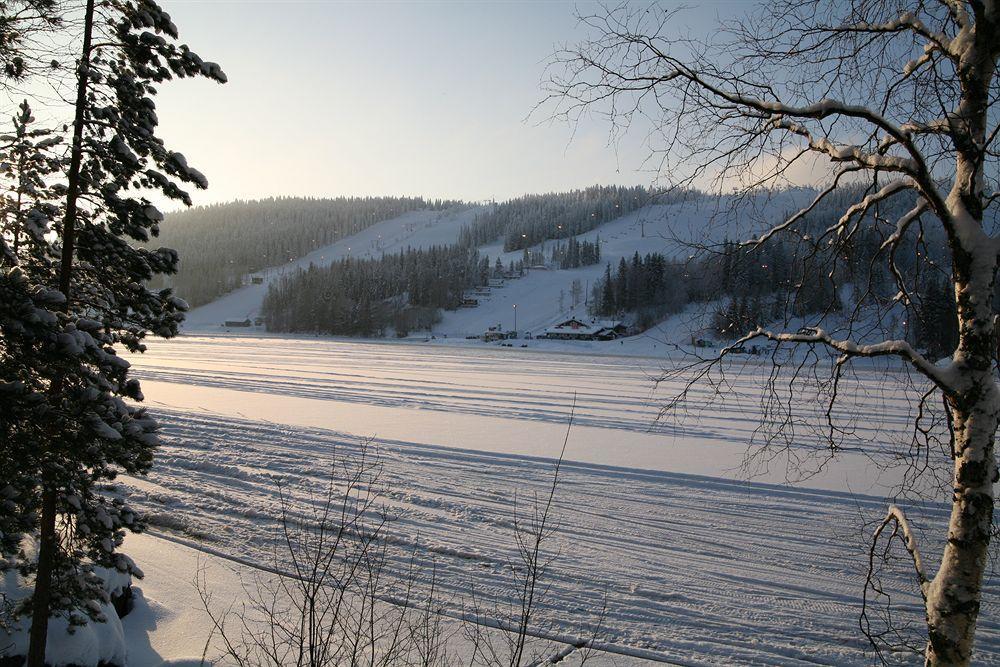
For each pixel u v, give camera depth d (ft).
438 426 69.87
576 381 123.65
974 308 13.61
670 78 14.40
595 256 558.56
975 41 13.42
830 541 35.94
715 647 25.48
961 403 13.85
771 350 17.04
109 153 19.38
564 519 39.37
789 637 26.21
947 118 13.30
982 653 25.03
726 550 34.76
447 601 28.71
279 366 150.92
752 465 52.42
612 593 29.81
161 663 23.22
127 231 20.02
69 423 16.88
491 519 39.01
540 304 441.68
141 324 21.07
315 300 368.89
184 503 41.47
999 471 13.74
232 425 66.23
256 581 30.58
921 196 14.71
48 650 20.66
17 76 17.08
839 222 15.51
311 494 43.42
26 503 17.17
